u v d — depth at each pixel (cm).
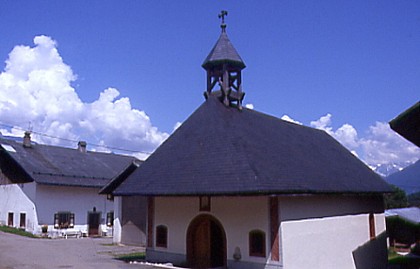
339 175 1902
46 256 1922
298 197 1514
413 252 2781
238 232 1510
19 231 3162
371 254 1986
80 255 1991
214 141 1698
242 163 1502
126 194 1733
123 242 2547
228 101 1920
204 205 1619
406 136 1215
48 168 3462
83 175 3622
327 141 2480
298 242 1474
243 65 1969
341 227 1755
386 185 2255
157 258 1747
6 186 3497
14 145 3644
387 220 2977
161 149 1892
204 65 1970
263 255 1438
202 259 1634
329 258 1639
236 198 1534
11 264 1648
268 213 1439
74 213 3400
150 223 1803
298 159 1773
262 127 1925
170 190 1571
